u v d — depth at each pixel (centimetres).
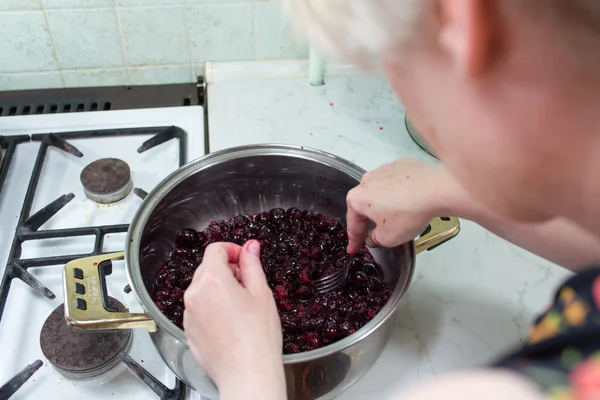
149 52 100
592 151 27
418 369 65
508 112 28
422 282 74
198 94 103
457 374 28
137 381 64
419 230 61
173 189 70
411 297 72
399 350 67
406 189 60
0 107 99
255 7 96
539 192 31
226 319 49
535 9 25
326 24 31
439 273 75
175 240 77
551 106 27
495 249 78
